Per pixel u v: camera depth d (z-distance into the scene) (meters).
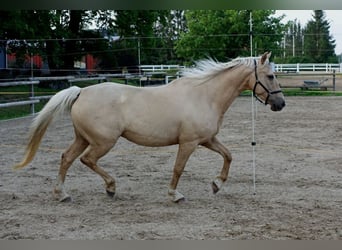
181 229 4.98
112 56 29.78
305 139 11.59
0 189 6.83
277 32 26.58
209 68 6.04
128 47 30.14
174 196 6.02
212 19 27.22
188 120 5.82
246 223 5.18
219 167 8.42
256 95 6.21
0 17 19.88
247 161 8.92
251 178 7.53
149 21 28.20
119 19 26.86
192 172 8.02
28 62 30.06
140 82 23.03
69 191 6.70
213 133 6.02
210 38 27.17
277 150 10.09
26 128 13.75
